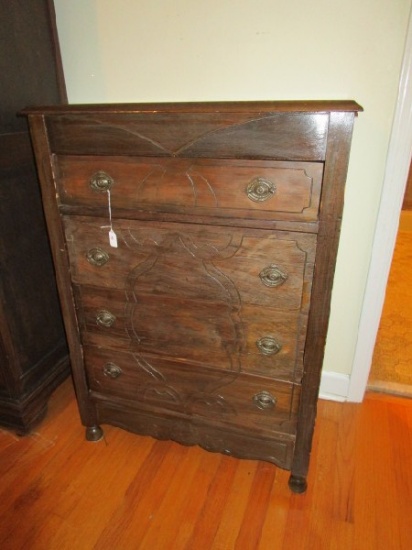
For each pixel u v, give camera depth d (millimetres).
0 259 1278
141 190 988
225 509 1220
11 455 1400
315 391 1088
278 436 1195
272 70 1253
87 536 1142
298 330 1031
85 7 1310
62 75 1393
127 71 1369
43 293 1507
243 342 1096
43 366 1535
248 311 1050
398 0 1086
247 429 1227
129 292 1136
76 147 991
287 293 992
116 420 1396
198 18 1239
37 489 1279
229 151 885
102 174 1001
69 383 1756
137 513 1207
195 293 1071
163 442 1462
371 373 1819
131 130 929
